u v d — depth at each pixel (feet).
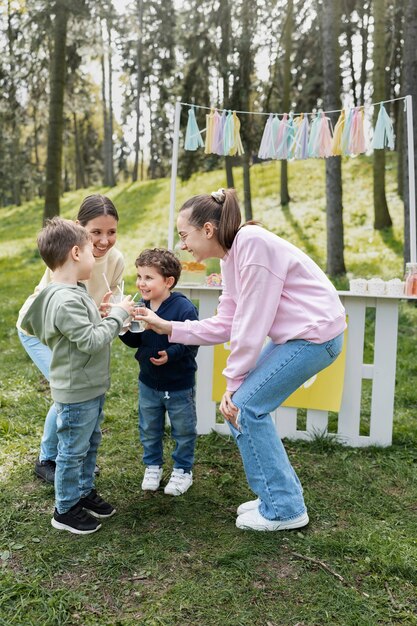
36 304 8.23
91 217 9.34
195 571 7.76
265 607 7.04
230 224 8.21
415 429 13.03
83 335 7.75
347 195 50.60
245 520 8.80
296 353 8.09
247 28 37.86
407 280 11.72
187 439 10.00
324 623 6.79
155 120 83.20
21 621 6.73
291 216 48.73
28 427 12.80
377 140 12.47
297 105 56.65
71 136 99.96
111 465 11.16
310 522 9.09
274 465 8.55
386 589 7.41
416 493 10.15
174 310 9.64
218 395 12.61
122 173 133.49
